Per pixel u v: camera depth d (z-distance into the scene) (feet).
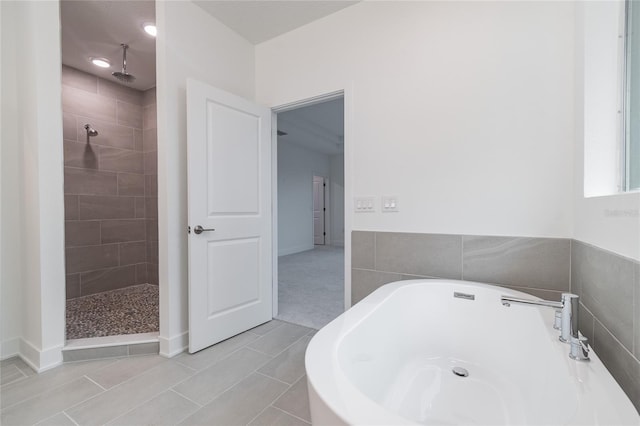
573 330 3.48
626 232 3.05
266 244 8.39
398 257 6.69
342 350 3.42
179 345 6.61
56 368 5.87
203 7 7.28
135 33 8.43
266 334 7.59
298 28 8.12
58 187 6.14
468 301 5.44
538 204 5.36
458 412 4.13
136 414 4.51
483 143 5.79
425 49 6.36
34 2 5.84
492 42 5.70
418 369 5.24
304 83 8.02
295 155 23.21
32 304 6.11
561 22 5.14
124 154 11.69
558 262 5.21
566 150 5.12
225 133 7.23
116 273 11.44
